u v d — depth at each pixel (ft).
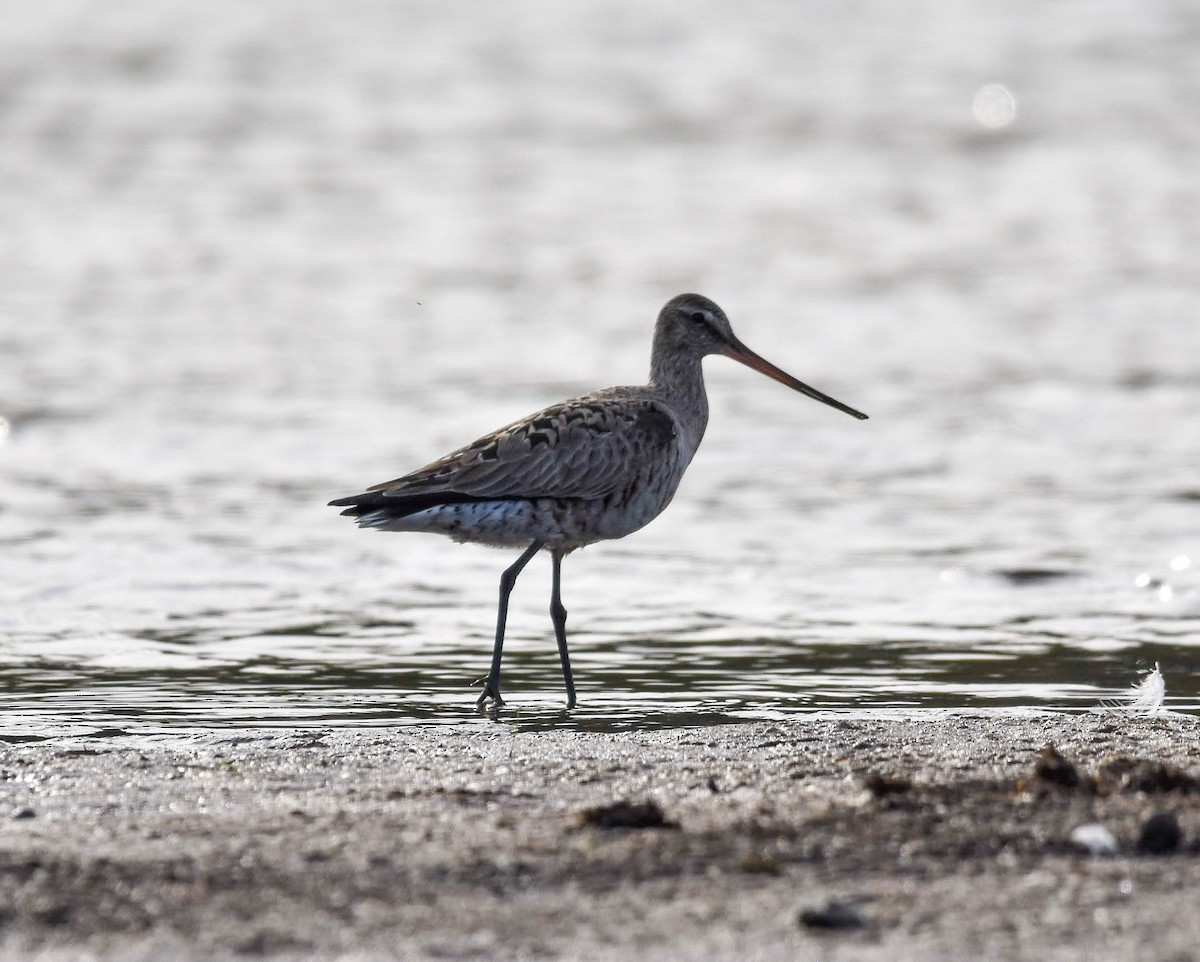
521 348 81.00
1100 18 176.55
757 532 54.70
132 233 105.40
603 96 147.64
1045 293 91.20
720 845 26.30
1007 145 130.62
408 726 36.35
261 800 29.99
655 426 41.83
